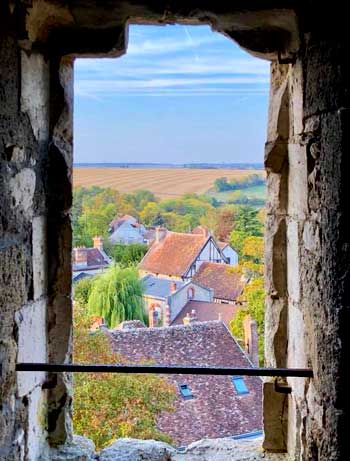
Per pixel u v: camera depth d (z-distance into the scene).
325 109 1.17
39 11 1.31
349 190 1.10
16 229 1.24
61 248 1.48
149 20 1.40
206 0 1.32
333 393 1.13
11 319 1.22
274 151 1.48
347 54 1.11
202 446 1.53
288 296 1.48
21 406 1.29
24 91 1.27
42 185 1.42
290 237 1.45
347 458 1.11
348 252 1.10
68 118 1.49
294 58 1.36
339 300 1.12
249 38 1.42
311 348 1.26
